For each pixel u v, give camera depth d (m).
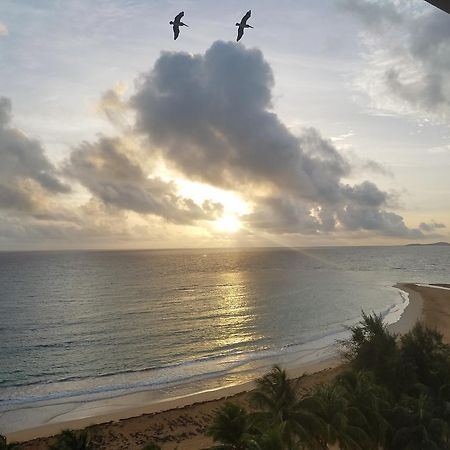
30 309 85.31
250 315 79.62
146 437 30.34
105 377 45.25
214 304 91.75
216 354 53.62
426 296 98.44
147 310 84.38
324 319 76.31
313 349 55.91
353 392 22.78
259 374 45.53
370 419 21.41
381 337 29.38
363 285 126.81
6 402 38.22
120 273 166.38
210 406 35.69
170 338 61.88
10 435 31.33
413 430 21.14
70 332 65.62
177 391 40.50
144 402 37.69
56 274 160.62
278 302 95.19
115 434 30.94
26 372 47.00
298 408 20.95
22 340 60.84
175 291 112.69
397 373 26.61
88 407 36.75
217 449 18.75
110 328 68.25
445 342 53.91
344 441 20.11
